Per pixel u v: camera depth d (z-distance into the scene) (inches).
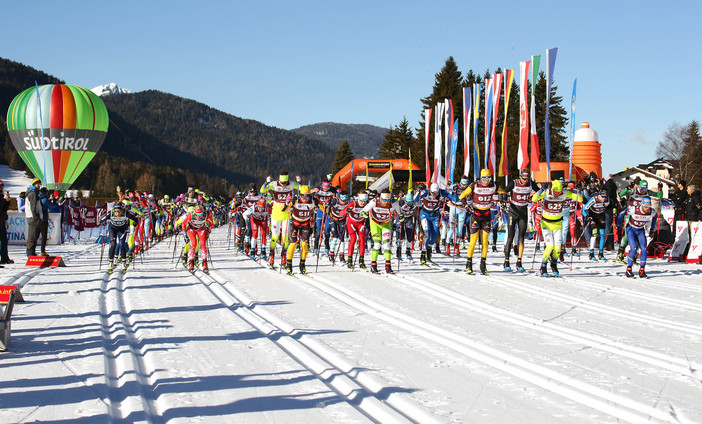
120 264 510.3
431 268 493.0
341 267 497.4
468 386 178.7
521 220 476.7
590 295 357.4
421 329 257.4
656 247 594.9
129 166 5989.2
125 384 176.2
